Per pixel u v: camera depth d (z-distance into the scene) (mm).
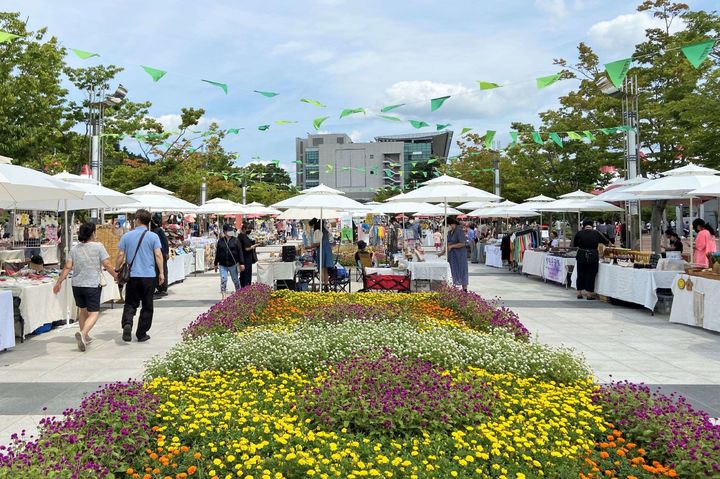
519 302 11938
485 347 6016
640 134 18312
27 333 8062
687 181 10305
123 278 7863
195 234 29734
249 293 9078
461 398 4238
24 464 2930
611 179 22188
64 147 19750
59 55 17312
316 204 11086
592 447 3758
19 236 17922
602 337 8266
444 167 39531
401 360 5316
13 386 5836
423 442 3697
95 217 16422
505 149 24547
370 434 3820
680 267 10406
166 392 4609
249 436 3699
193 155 32094
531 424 3996
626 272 10945
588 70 21188
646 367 6555
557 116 22250
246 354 5773
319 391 4348
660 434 3770
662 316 10148
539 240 20500
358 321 7492
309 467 3270
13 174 7012
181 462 3439
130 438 3477
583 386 5066
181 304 11766
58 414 4992
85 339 7449
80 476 2920
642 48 18203
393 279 11266
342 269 12711
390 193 74625
